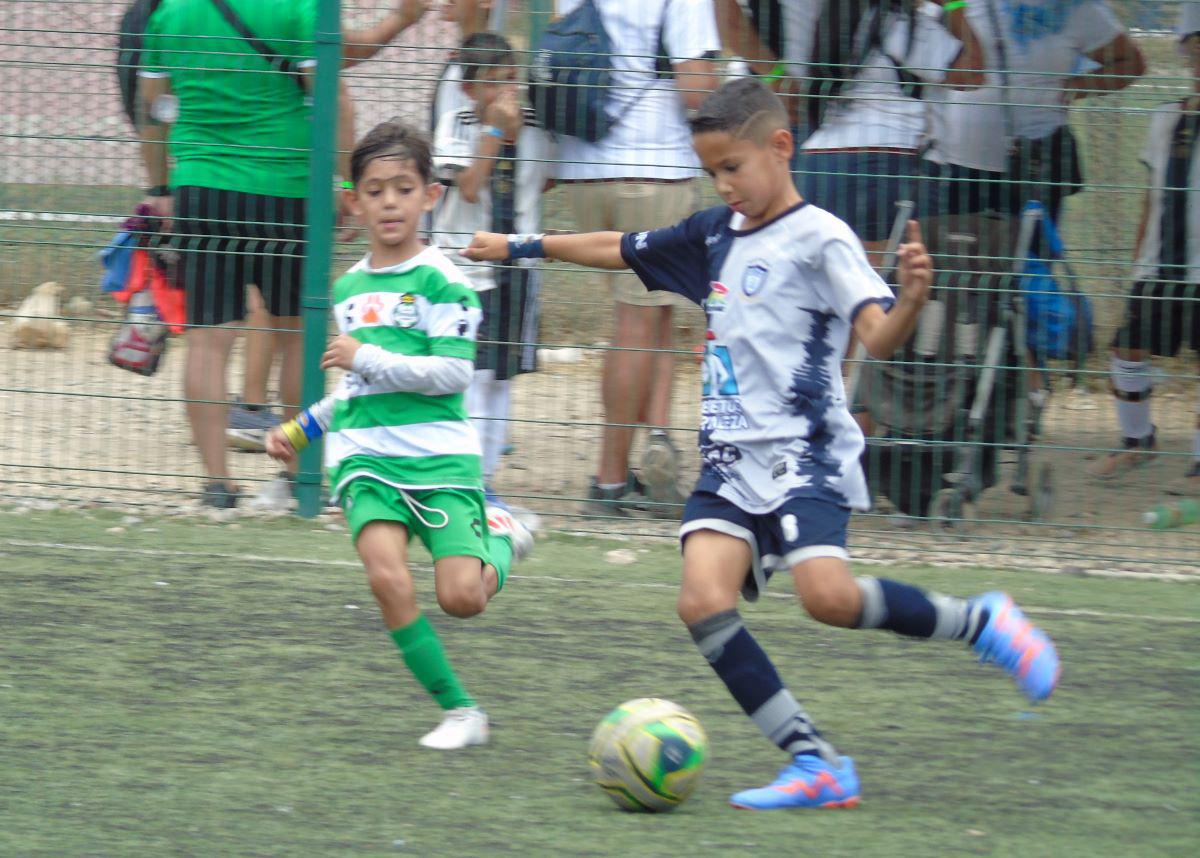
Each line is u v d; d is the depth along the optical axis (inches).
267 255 1005.8
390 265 608.1
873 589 535.2
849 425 549.0
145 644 734.5
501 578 627.2
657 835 506.6
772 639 776.3
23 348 1254.3
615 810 531.8
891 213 990.4
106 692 660.7
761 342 542.6
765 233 545.6
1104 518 1031.0
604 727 533.6
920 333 990.4
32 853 480.1
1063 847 499.5
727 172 538.3
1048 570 949.8
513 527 651.5
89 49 1005.2
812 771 536.7
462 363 595.5
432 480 600.1
